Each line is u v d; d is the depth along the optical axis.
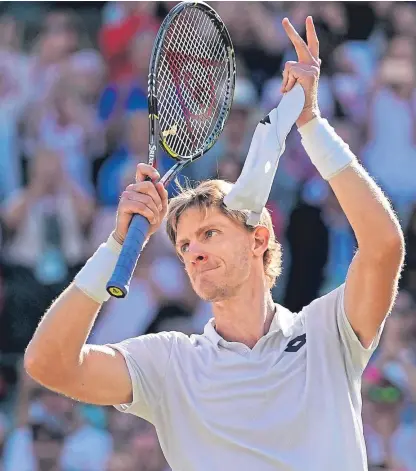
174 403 14.23
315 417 13.86
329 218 34.66
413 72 38.06
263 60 37.62
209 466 13.85
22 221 34.34
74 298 13.30
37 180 34.78
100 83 37.22
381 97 37.50
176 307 33.19
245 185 13.75
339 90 37.50
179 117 15.85
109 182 35.38
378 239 13.73
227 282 14.48
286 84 14.27
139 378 14.19
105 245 13.44
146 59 37.44
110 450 30.81
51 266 34.06
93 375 13.80
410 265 35.41
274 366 14.17
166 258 33.44
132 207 13.12
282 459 13.66
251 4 38.31
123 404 14.30
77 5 38.94
